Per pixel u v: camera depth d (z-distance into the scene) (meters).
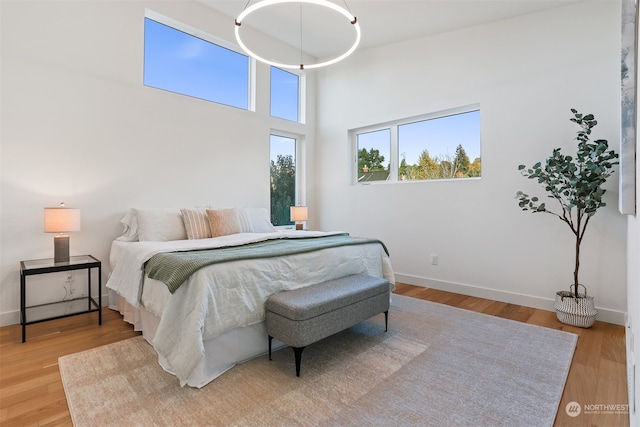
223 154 3.97
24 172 2.65
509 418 1.49
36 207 2.70
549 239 2.99
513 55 3.18
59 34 2.81
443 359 2.04
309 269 2.34
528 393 1.68
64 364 1.94
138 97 3.28
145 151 3.32
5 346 2.19
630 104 1.64
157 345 1.76
